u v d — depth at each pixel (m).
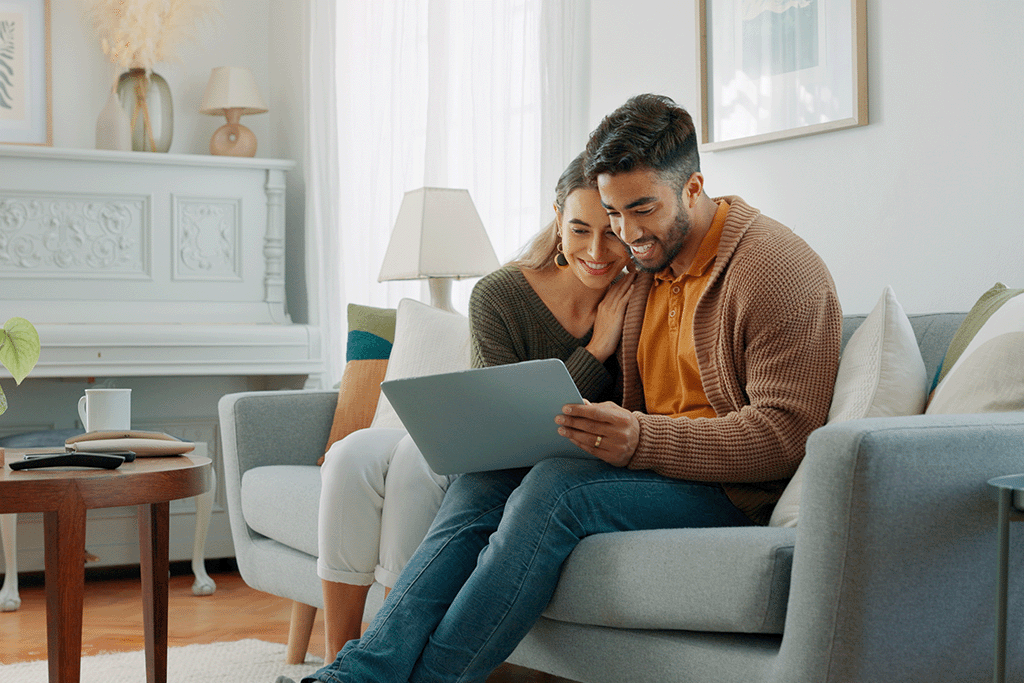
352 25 3.93
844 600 1.11
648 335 1.69
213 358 3.48
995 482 1.10
